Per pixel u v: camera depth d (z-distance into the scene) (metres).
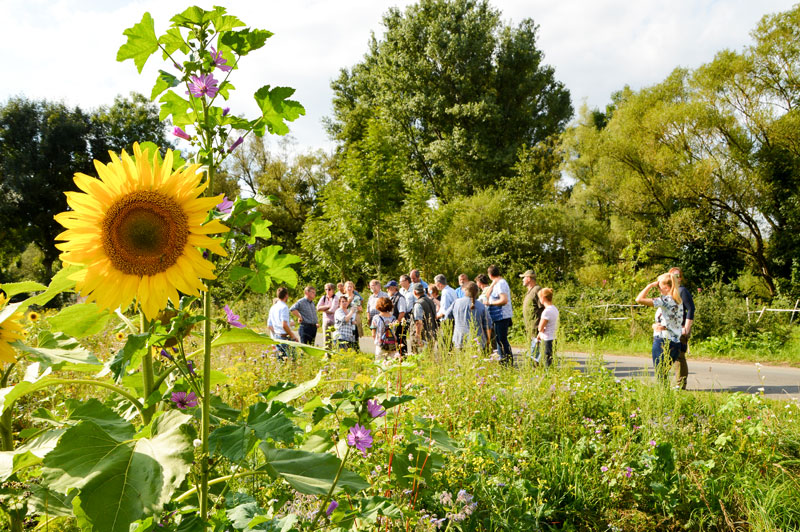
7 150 32.91
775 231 20.88
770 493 3.50
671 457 3.89
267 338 1.50
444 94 32.84
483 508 3.16
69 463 1.15
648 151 21.88
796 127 19.11
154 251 1.33
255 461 2.65
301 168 37.84
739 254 22.00
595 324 16.56
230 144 1.50
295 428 1.47
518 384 5.36
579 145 26.77
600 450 4.07
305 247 20.19
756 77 20.08
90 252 1.30
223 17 1.43
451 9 32.75
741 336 13.30
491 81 33.16
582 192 27.81
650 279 18.89
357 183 19.28
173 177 1.37
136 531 1.31
